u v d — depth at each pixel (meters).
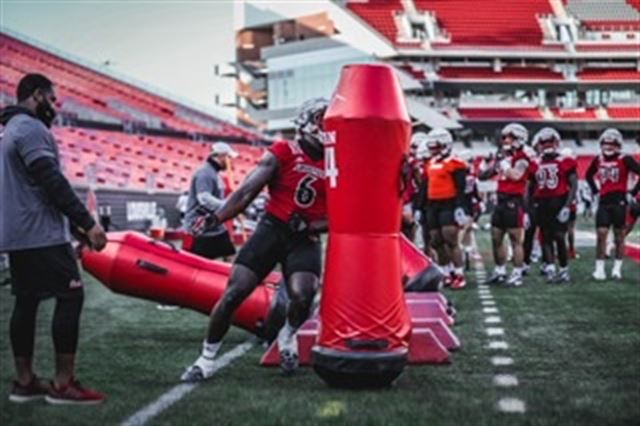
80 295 4.68
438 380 5.28
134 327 7.98
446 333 6.44
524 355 6.20
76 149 31.31
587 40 54.12
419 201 11.24
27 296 4.64
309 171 5.12
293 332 5.44
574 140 55.06
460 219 10.95
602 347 6.52
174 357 6.27
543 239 11.70
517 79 53.72
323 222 5.21
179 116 42.34
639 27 54.56
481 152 53.22
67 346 4.63
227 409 4.51
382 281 4.96
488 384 5.15
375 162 4.89
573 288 10.85
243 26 59.94
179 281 6.75
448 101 53.84
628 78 54.25
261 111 54.59
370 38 51.69
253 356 6.27
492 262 15.42
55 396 4.64
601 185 11.86
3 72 33.41
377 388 5.00
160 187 32.16
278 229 5.19
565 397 4.77
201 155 38.03
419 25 53.41
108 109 37.38
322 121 5.14
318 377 5.40
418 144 11.62
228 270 6.85
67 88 36.44
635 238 20.56
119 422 4.27
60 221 4.60
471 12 54.25
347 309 4.95
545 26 54.22
